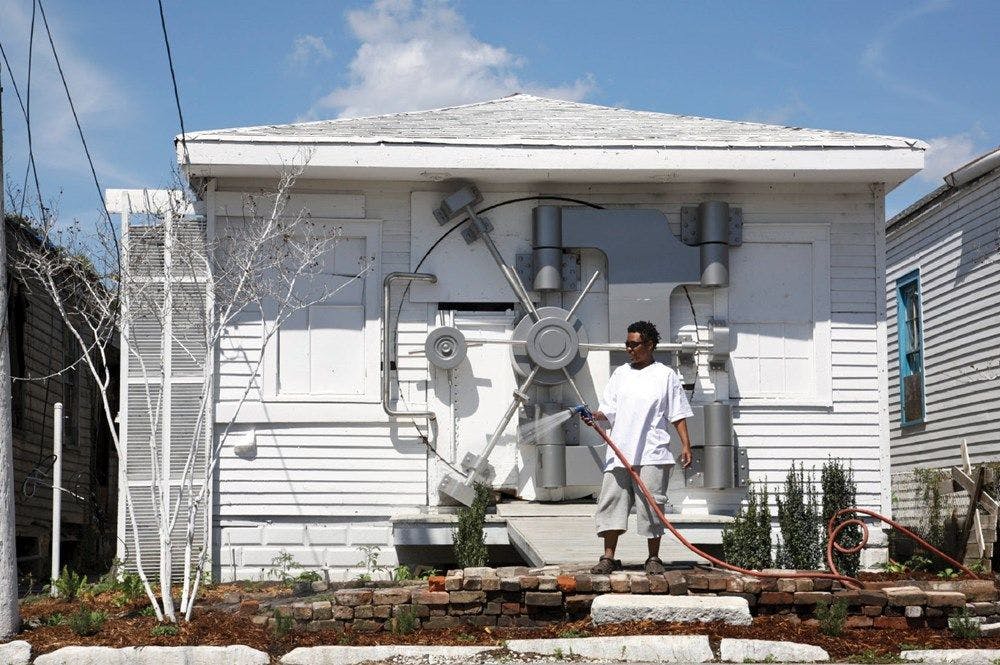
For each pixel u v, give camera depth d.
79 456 20.77
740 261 13.09
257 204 12.70
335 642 7.97
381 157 12.23
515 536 11.28
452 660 7.57
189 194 11.76
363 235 12.85
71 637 8.28
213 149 12.02
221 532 12.49
